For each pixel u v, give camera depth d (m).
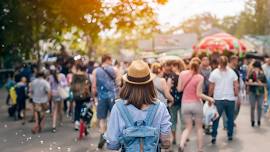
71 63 18.06
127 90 4.45
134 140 4.36
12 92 16.19
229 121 11.30
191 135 12.16
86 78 12.59
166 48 39.97
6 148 10.70
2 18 14.20
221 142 11.16
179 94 10.55
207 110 12.18
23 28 14.45
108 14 12.12
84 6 12.27
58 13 13.07
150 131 4.33
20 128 13.95
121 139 4.39
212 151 10.12
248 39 40.31
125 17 12.03
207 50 26.98
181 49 39.59
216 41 27.02
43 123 13.68
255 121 14.75
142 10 11.65
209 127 12.22
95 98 11.09
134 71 4.41
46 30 15.15
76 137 12.12
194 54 26.44
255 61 13.66
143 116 4.39
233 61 13.05
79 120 13.25
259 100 13.68
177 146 10.65
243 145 10.76
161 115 4.43
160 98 9.59
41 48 19.95
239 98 12.95
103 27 12.46
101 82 10.59
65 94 14.34
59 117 14.67
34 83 13.10
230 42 27.14
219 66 10.90
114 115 4.42
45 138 12.05
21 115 16.78
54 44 17.19
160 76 9.66
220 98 10.88
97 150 10.32
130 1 11.56
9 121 15.66
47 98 13.16
